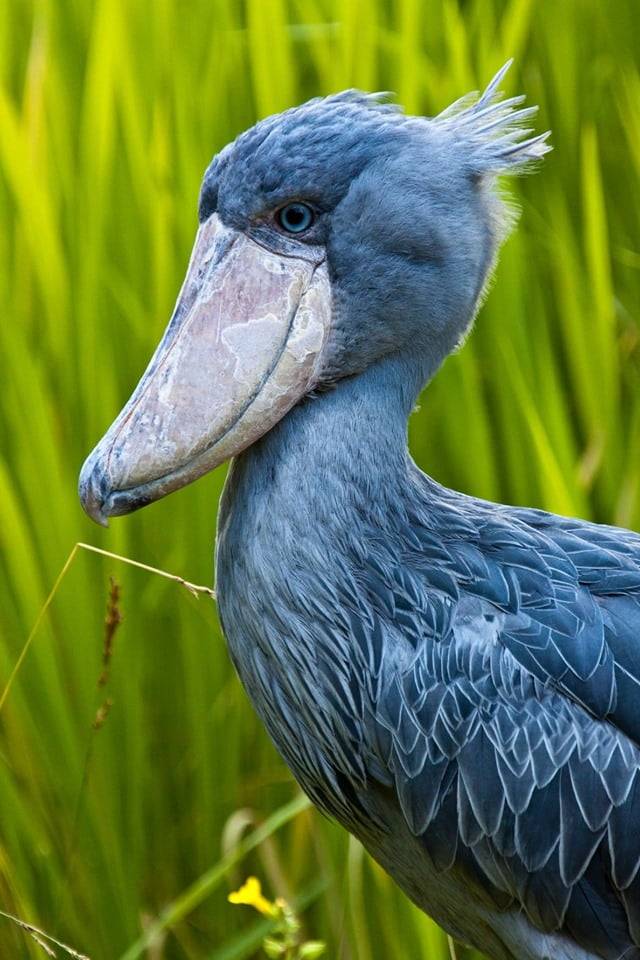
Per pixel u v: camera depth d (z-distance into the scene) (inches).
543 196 402.6
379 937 316.2
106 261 348.5
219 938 322.0
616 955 238.5
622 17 435.8
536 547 245.3
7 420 336.8
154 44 378.6
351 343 238.8
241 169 235.5
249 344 232.2
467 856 237.3
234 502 243.4
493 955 263.3
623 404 382.6
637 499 343.6
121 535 319.3
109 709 308.2
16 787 310.8
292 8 420.5
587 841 231.9
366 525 238.4
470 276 243.9
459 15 432.1
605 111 427.5
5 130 353.1
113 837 312.2
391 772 238.8
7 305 332.2
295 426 238.4
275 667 241.9
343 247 236.1
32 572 314.0
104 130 352.2
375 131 237.1
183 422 229.0
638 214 404.8
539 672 233.1
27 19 412.8
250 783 330.6
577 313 362.6
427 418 351.3
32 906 308.5
